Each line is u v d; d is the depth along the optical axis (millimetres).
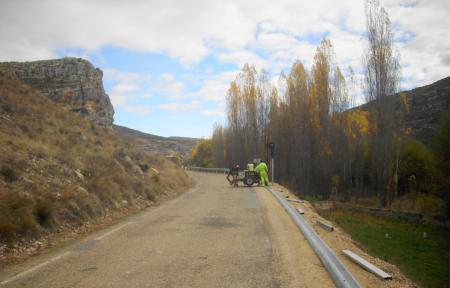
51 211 10242
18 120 18531
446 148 29391
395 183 35219
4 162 12289
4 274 6516
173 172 30672
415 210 31078
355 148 41656
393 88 33812
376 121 34406
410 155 36938
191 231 10023
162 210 15055
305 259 7133
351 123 42188
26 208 9586
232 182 28578
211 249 7945
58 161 15484
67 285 5801
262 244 8367
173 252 7734
